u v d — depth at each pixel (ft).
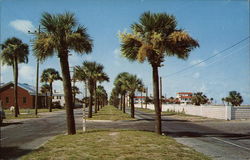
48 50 41.83
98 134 38.96
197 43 41.75
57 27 41.39
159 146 29.04
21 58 103.24
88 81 98.12
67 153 24.88
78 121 79.56
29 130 52.16
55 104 240.12
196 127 62.28
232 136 44.91
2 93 217.36
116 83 131.13
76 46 42.93
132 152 25.26
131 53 43.93
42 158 22.89
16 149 29.32
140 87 100.27
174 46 42.11
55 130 52.21
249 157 26.50
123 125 65.26
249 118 91.61
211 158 25.63
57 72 161.89
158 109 43.14
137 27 43.06
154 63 43.32
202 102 269.23
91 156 23.53
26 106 221.05
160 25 41.68
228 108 90.53
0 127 59.26
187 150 27.81
